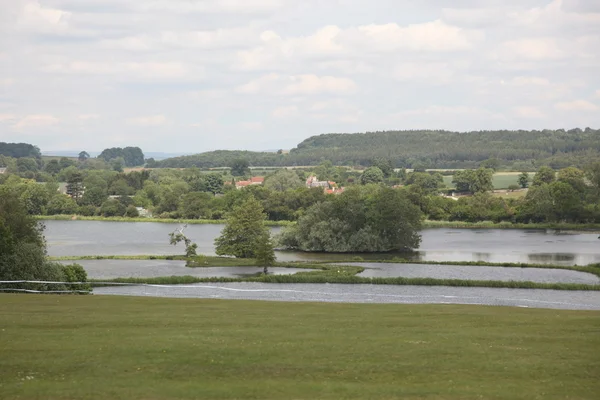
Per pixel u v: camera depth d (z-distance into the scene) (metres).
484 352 32.91
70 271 77.38
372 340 35.88
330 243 149.75
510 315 48.44
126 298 58.47
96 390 25.20
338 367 29.47
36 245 81.75
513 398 25.02
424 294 81.62
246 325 40.88
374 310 51.50
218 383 26.48
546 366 30.06
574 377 28.27
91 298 57.75
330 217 155.00
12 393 24.62
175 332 37.28
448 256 138.38
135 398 24.36
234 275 105.69
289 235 156.62
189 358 30.48
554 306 72.50
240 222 134.00
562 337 37.38
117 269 113.12
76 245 156.88
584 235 181.12
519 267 116.31
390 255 142.50
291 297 77.25
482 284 89.69
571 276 104.38
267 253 111.81
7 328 37.69
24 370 28.00
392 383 26.97
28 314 44.00
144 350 31.86
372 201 156.75
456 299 77.25
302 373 28.38
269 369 28.94
